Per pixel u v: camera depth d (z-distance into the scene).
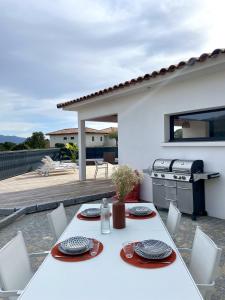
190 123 6.17
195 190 5.39
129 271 1.81
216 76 5.27
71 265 1.91
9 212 6.17
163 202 5.95
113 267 1.87
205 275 2.02
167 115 6.50
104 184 9.32
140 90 6.86
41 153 16.62
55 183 9.80
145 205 3.56
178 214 2.89
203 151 5.64
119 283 1.66
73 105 9.20
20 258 2.25
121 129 7.84
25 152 14.00
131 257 1.99
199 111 5.93
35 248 4.23
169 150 6.37
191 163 5.40
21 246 2.33
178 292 1.56
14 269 2.10
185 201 5.48
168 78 5.72
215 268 1.90
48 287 1.64
